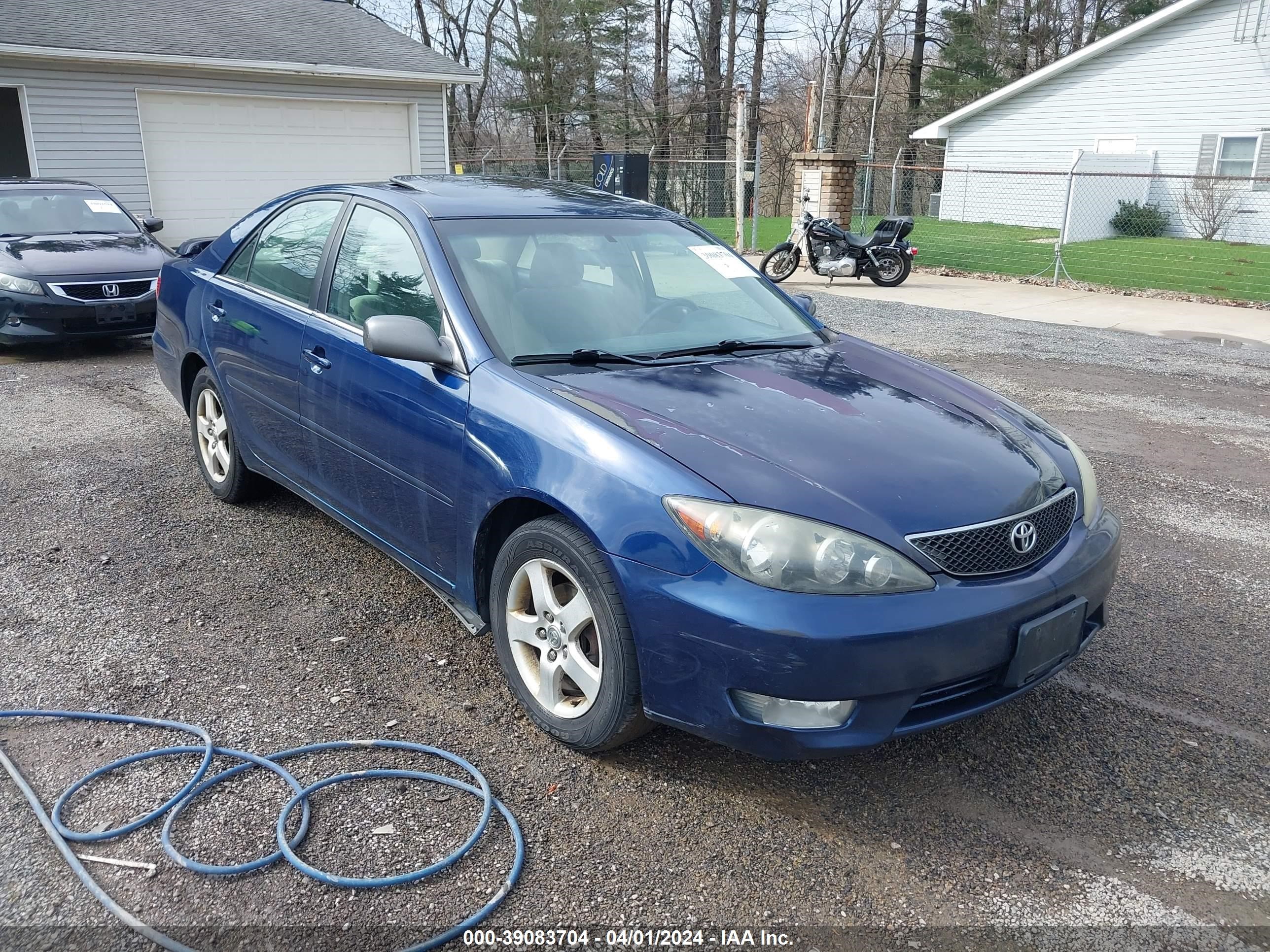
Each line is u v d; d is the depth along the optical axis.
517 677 2.98
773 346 3.58
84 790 2.62
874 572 2.37
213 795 2.61
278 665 3.32
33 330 7.96
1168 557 4.49
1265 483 5.53
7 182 9.69
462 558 3.11
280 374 3.97
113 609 3.70
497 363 3.04
